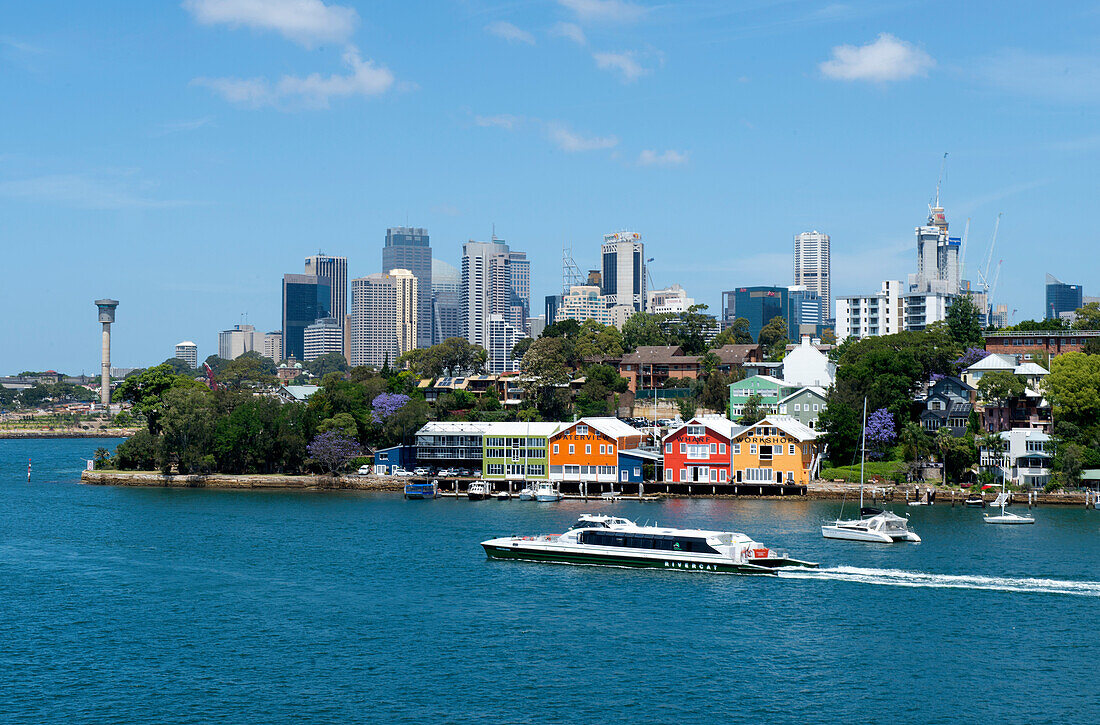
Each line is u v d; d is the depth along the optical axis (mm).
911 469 198250
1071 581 121812
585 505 192875
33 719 80625
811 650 96562
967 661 93375
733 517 171625
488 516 178125
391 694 85500
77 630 104562
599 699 84188
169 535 160000
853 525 150500
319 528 165750
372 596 117688
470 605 113312
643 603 113625
